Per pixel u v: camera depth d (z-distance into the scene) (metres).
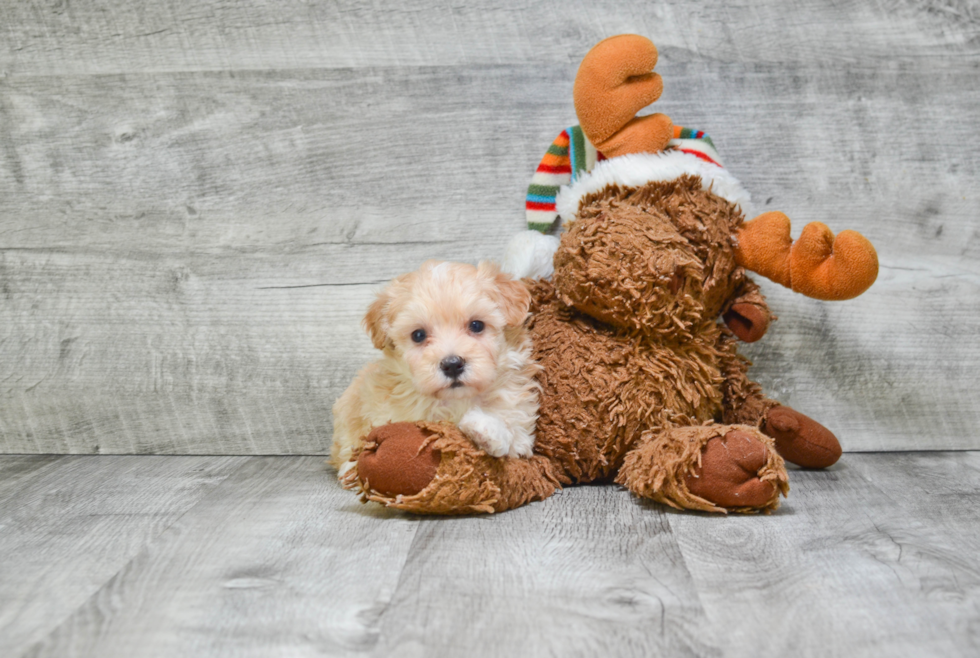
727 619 0.98
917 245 1.98
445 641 0.93
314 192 2.02
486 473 1.42
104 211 2.04
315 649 0.91
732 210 1.63
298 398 2.05
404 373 1.52
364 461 1.41
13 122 2.03
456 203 2.00
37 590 1.10
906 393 2.01
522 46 1.96
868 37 1.94
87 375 2.07
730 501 1.40
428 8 1.97
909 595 1.05
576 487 1.66
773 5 1.94
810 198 1.97
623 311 1.54
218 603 1.05
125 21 1.99
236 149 2.02
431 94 1.99
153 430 2.07
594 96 1.63
